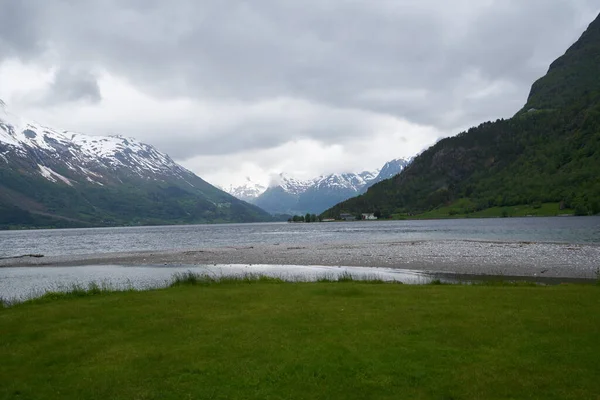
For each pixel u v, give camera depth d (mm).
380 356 11578
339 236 110625
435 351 11875
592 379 9820
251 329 14477
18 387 10234
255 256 57031
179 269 46250
